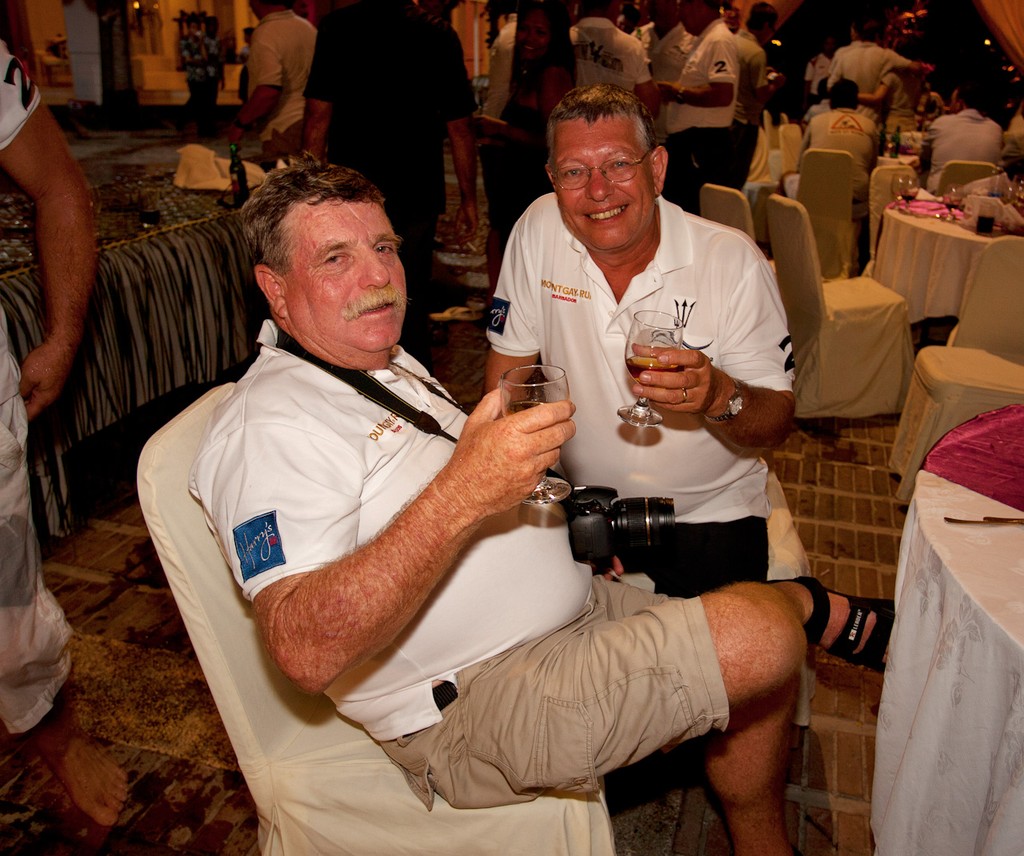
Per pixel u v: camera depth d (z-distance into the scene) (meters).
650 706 1.28
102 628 2.53
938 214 4.37
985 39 10.31
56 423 2.81
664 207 1.87
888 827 1.41
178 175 4.15
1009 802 1.13
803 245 3.78
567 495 1.40
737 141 6.14
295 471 1.24
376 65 3.51
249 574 1.19
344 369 1.44
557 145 1.75
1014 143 6.41
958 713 1.25
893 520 3.23
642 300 1.84
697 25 5.23
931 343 5.01
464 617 1.37
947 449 1.66
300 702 1.54
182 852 1.85
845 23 10.16
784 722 1.58
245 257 3.80
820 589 1.70
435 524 1.13
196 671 2.36
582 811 1.37
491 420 1.22
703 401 1.58
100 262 2.98
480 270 6.02
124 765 2.06
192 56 11.62
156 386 3.31
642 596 1.71
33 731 1.87
